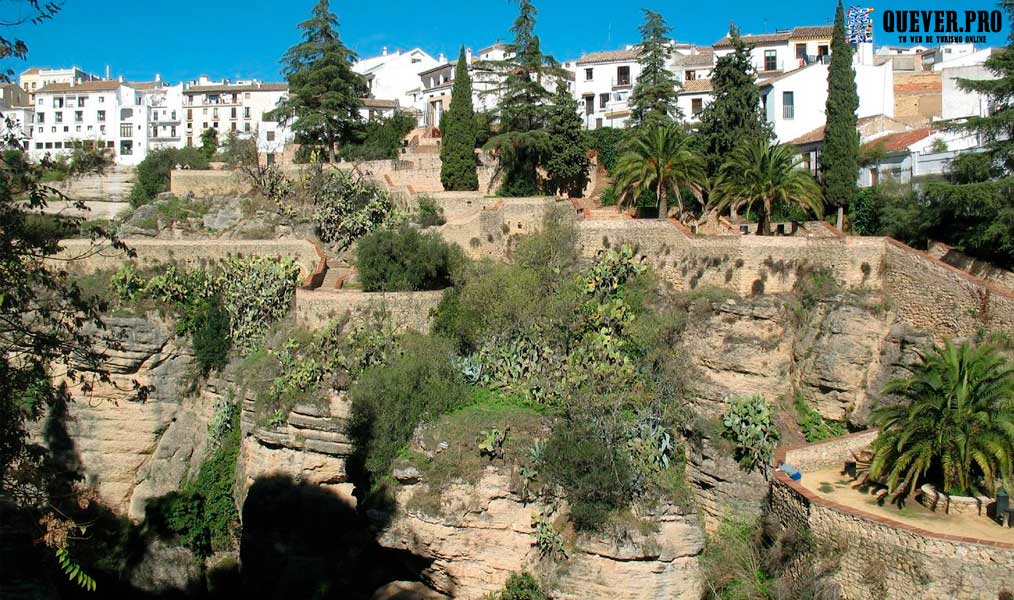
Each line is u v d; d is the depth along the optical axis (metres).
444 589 39.12
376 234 50.62
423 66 115.50
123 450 53.53
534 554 37.91
